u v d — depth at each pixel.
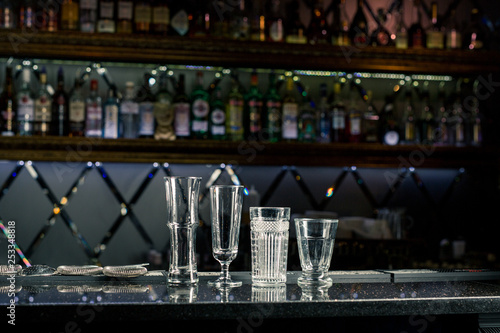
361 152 2.46
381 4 2.69
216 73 2.52
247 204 2.49
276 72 2.54
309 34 2.61
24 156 2.21
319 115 2.59
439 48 2.46
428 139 2.57
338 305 1.01
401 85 2.69
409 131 2.57
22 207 2.42
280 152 2.40
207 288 1.16
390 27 2.69
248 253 2.32
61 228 2.45
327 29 2.63
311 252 1.20
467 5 2.77
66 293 1.06
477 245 2.72
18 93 2.27
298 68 2.46
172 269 1.20
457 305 1.06
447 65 2.48
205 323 1.12
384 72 2.53
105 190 2.49
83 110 2.28
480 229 2.73
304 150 2.37
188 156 2.32
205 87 2.52
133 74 2.46
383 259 2.34
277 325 1.15
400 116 2.67
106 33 2.16
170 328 1.10
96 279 1.26
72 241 2.45
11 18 2.24
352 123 2.49
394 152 2.49
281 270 1.20
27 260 2.41
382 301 1.03
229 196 1.21
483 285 1.23
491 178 2.75
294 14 2.57
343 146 2.38
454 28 2.74
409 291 1.13
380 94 2.68
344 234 2.50
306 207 2.62
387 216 2.54
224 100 2.51
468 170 2.74
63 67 2.41
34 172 2.44
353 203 2.65
